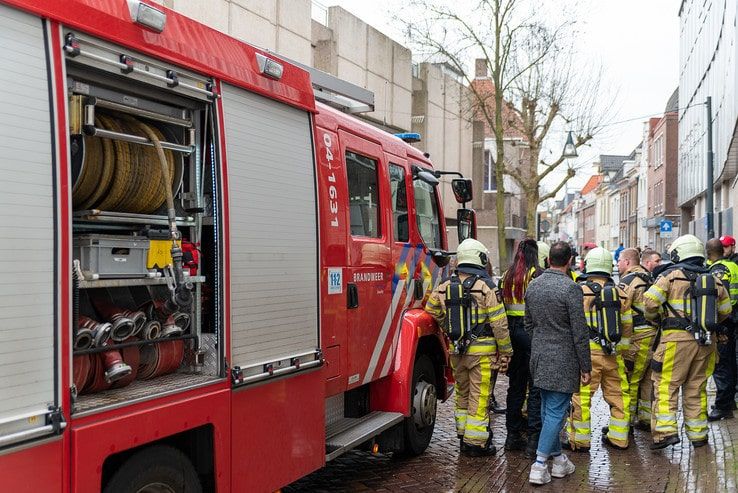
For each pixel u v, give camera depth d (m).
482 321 6.79
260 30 15.77
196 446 3.85
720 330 7.30
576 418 7.16
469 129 32.03
